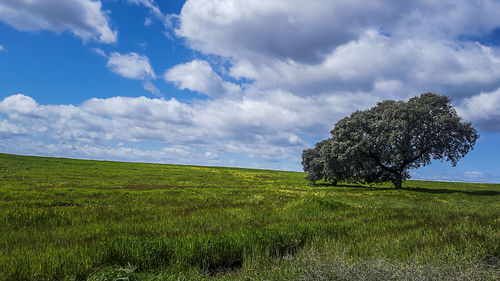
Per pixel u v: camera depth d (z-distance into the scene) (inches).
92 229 365.7
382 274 191.0
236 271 243.0
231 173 3019.2
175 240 272.1
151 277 199.2
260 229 339.0
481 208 726.5
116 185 1384.1
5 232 352.2
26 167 2097.7
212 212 547.8
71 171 2059.5
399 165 1702.8
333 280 188.1
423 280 182.4
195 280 202.2
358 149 1592.0
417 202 872.3
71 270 209.2
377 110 1785.2
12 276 197.9
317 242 295.9
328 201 657.6
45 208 549.0
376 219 478.9
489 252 245.6
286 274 203.3
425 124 1542.8
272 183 2073.1
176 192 992.2
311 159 2363.4
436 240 289.6
